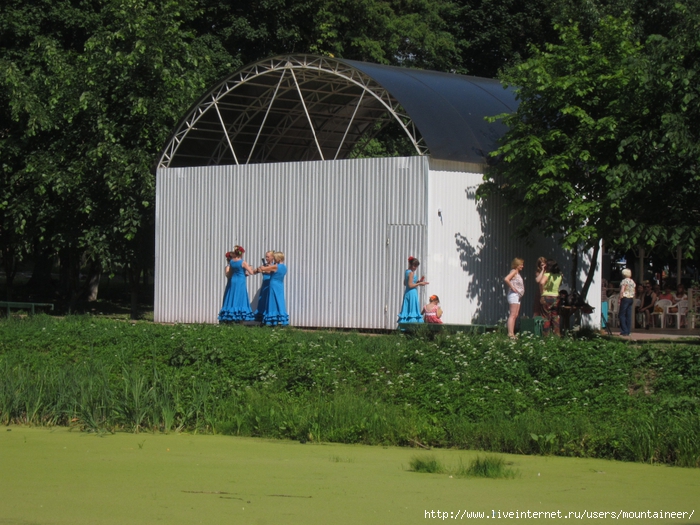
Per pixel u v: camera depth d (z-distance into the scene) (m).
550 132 48.84
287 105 66.94
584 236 46.25
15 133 69.31
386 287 52.34
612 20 51.28
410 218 51.44
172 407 29.75
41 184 65.25
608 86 48.44
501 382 33.56
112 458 23.00
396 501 17.72
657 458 23.56
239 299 55.16
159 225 63.34
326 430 27.33
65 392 31.02
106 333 46.94
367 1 93.88
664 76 43.41
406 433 26.59
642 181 43.44
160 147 66.31
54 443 25.64
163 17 67.62
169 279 62.59
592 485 19.72
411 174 51.47
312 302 55.44
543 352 36.72
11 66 67.06
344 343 41.91
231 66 85.56
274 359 38.00
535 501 17.80
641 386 33.88
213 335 43.84
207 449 24.77
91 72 66.31
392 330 51.97
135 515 16.42
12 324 52.22
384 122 71.81
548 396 31.88
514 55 107.75
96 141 66.19
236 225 59.38
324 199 55.16
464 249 52.22
